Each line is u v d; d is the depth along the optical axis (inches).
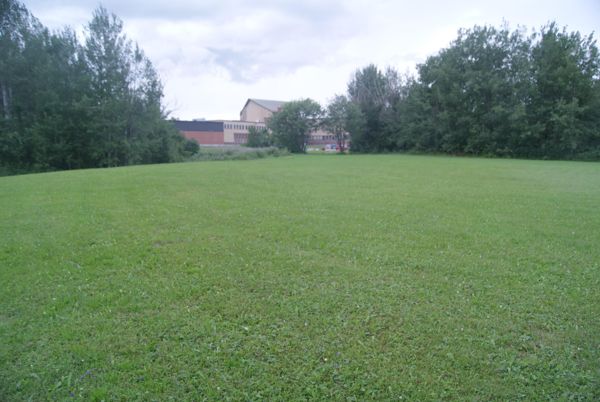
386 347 119.0
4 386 100.3
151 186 486.0
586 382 103.0
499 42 1460.4
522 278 175.3
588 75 1291.8
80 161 1288.1
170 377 104.8
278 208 342.0
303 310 142.3
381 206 356.5
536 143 1390.3
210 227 268.1
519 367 109.4
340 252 212.1
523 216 313.0
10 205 346.0
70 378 103.7
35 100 1206.9
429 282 169.3
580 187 505.7
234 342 121.4
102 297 151.3
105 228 262.5
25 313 139.2
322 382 103.4
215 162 1188.5
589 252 215.5
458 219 300.0
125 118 1363.2
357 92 2142.0
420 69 1699.1
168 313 139.5
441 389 100.3
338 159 1346.0
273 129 2218.3
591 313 141.2
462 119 1521.9
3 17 1149.1
